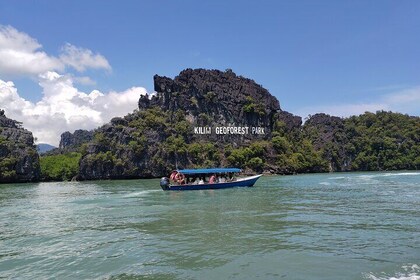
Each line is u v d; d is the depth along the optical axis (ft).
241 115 490.08
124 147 403.34
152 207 116.37
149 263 52.75
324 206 108.47
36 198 167.53
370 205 108.06
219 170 193.98
